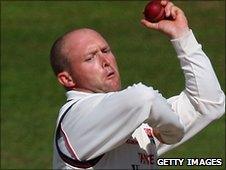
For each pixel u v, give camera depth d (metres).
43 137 33.38
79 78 11.27
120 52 42.47
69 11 48.03
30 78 39.44
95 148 10.77
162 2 11.59
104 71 11.22
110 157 11.09
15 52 42.69
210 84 11.65
